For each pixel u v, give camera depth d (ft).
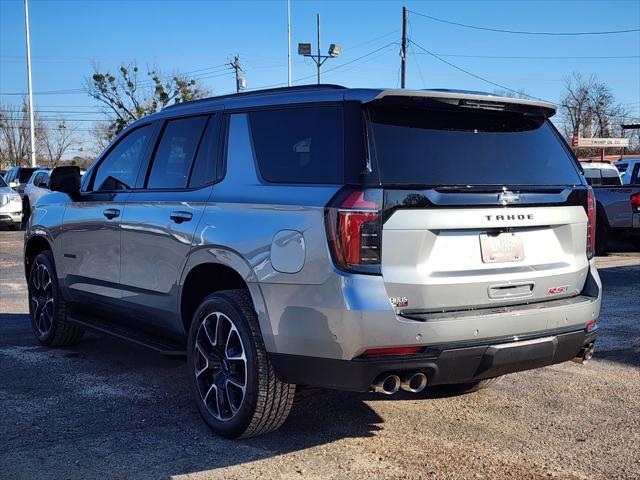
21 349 20.77
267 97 14.15
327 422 14.62
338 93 12.69
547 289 13.08
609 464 12.60
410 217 11.59
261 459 12.66
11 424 14.39
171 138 16.43
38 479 11.80
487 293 12.26
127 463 12.46
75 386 17.03
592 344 13.99
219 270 14.21
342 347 11.46
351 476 11.97
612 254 44.65
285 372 12.31
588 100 222.28
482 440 13.70
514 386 17.22
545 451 13.19
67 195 20.15
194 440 13.56
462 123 13.04
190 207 14.67
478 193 12.17
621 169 61.98
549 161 13.83
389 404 15.80
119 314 17.76
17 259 42.98
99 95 148.87
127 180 17.49
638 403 15.97
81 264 18.67
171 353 15.30
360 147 11.91
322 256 11.66
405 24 123.34
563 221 13.32
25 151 252.01
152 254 15.74
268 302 12.42
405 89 12.23
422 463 12.55
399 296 11.50
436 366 11.60
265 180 13.35
